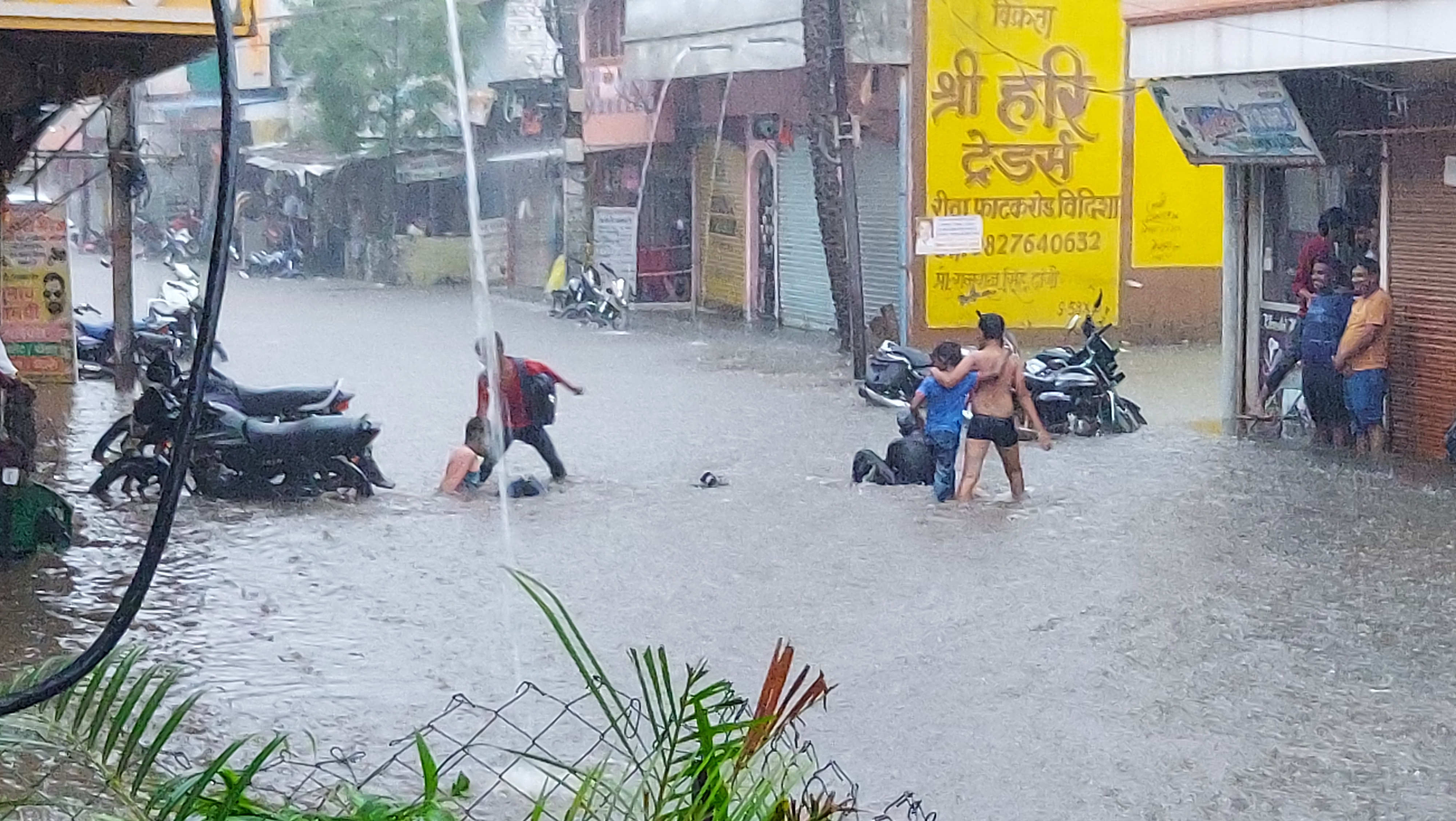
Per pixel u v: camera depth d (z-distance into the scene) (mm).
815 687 4375
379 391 26734
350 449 17719
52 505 14617
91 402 25453
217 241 4277
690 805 4188
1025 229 33750
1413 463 19281
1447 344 19234
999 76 33281
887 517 16391
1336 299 20172
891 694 10289
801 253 38344
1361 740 9391
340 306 45281
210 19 13469
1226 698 10203
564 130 45688
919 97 32844
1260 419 21828
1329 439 20781
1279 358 21359
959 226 33219
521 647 11492
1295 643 11492
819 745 9273
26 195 35719
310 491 17625
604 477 18766
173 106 65000
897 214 33531
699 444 21266
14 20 13031
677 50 39938
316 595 13117
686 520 16266
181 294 35438
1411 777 8797
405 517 16531
